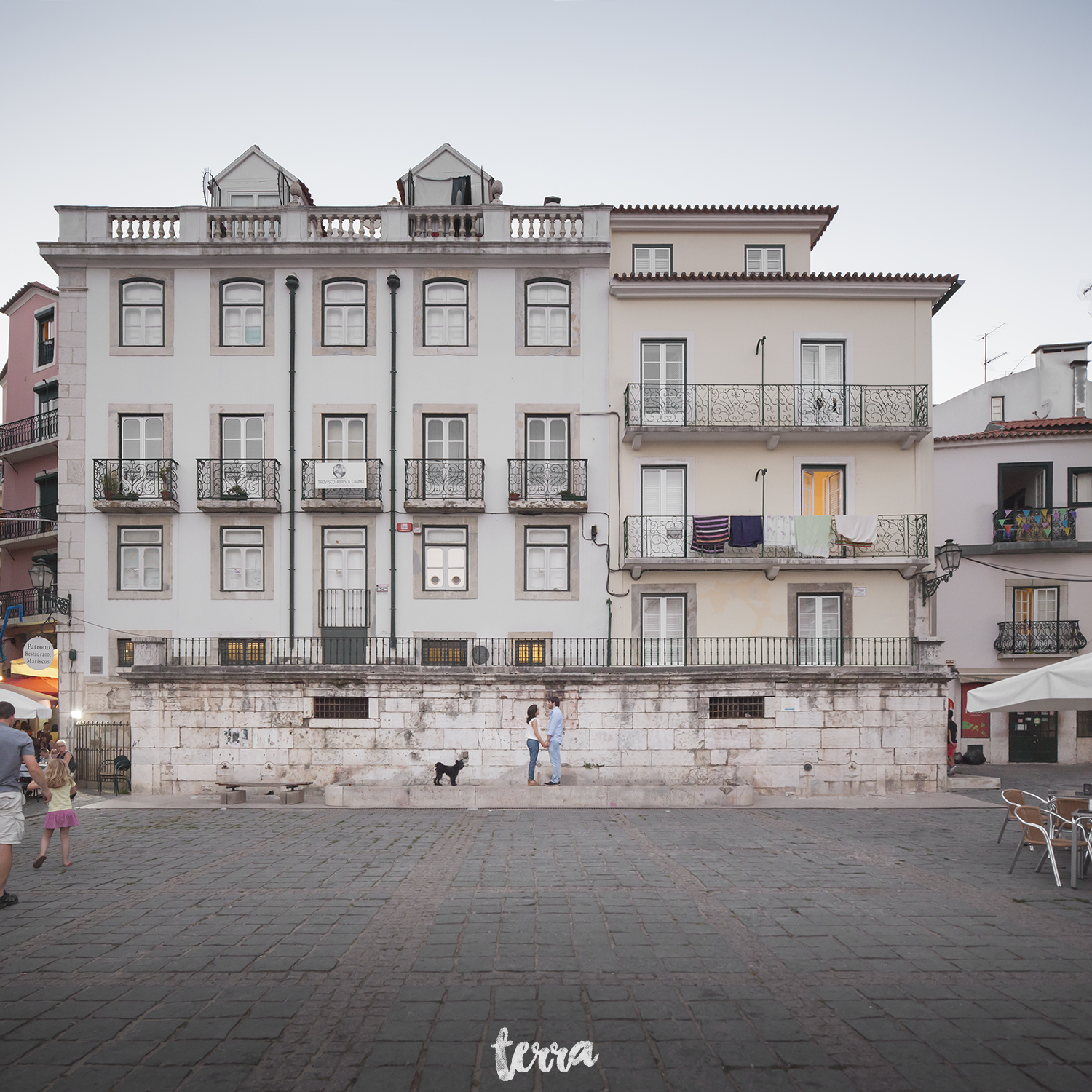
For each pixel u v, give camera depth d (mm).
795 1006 5262
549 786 15039
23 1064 4465
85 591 22016
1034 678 10242
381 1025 4973
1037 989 5570
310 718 17047
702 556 22000
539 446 22703
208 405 22391
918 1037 4793
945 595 25766
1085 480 25422
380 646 21750
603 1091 4156
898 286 22609
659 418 22391
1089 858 9273
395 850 10695
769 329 22766
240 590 22094
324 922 7199
